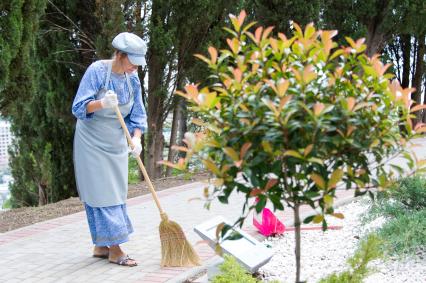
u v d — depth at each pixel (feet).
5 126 45.44
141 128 16.03
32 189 43.24
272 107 6.45
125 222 16.25
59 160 40.19
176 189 30.14
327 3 52.34
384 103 7.26
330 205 6.94
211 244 13.42
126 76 15.49
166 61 34.73
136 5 33.50
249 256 13.32
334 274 9.06
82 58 36.96
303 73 6.72
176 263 15.01
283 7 43.83
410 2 54.70
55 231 20.43
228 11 36.27
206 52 35.32
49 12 35.53
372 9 53.52
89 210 15.70
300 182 7.20
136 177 52.16
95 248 16.60
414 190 16.14
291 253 16.05
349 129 6.63
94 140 15.14
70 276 14.88
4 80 24.70
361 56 7.64
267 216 17.88
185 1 33.32
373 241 9.43
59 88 36.45
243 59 7.64
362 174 7.23
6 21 24.53
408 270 13.67
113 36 31.27
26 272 15.42
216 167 6.89
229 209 23.62
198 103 7.23
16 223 23.04
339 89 7.49
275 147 6.81
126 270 15.15
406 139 7.30
